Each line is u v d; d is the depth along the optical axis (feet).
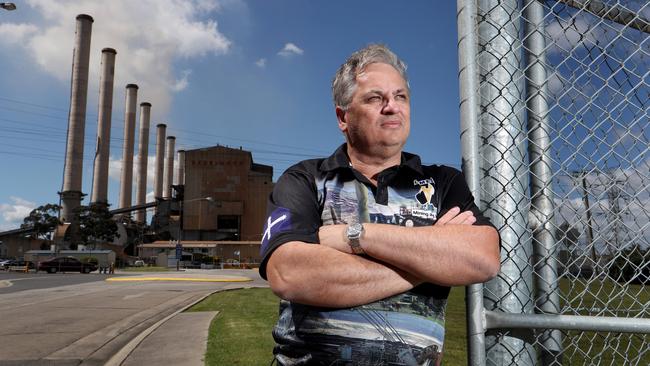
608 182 6.47
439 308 4.89
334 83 5.62
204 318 29.48
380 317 4.59
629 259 6.44
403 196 5.20
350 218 5.04
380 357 4.54
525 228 6.07
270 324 26.20
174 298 45.34
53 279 89.56
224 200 337.52
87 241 285.02
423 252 4.51
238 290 56.39
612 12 6.73
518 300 5.89
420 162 5.48
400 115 5.25
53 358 19.16
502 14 6.28
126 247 342.64
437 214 5.24
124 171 398.62
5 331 25.71
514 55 6.27
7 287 64.03
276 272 4.66
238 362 17.26
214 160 342.23
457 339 21.86
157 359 18.31
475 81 6.10
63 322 29.07
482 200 6.09
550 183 6.37
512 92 6.19
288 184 5.21
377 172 5.37
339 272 4.46
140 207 375.25
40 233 276.00
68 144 334.03
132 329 26.37
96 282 78.59
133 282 78.74
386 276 4.53
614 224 6.44
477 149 5.96
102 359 19.04
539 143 6.42
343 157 5.24
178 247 164.96
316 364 4.64
